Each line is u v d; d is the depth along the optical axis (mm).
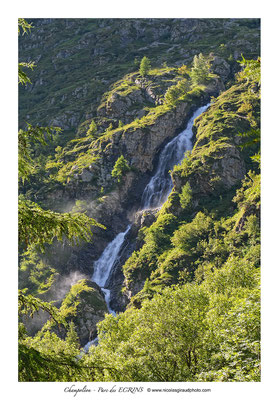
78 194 99500
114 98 123562
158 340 20312
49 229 11539
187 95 116812
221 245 65750
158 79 129375
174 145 107688
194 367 19281
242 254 62125
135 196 104062
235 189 83688
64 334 55062
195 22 151625
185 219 82875
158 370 19094
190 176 87625
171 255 70562
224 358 18312
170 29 157250
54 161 107750
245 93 103375
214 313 20953
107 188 102500
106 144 110000
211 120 100938
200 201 84938
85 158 106750
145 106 123688
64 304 67312
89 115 125250
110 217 97375
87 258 86125
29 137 11914
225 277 29734
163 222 82500
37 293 72312
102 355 19578
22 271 74812
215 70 126375
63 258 80312
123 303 74875
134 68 140500
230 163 85750
